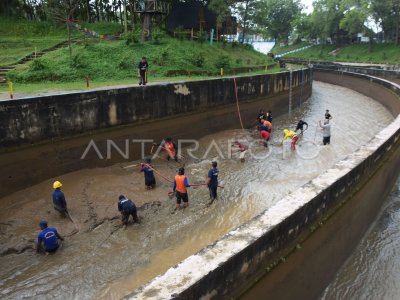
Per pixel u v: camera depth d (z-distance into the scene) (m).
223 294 4.24
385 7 53.84
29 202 10.20
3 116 10.30
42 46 25.06
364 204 8.49
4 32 29.44
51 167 11.66
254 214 9.98
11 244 8.26
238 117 19.50
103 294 6.88
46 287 7.07
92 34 29.09
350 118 22.55
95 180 11.77
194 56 24.31
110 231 8.93
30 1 35.66
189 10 32.69
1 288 7.02
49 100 11.34
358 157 8.36
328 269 7.13
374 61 55.19
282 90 24.25
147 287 3.65
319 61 60.81
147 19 25.34
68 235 8.67
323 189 6.35
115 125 13.48
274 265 5.15
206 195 11.16
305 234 5.97
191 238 8.79
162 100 15.02
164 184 11.77
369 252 8.36
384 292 7.09
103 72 19.88
